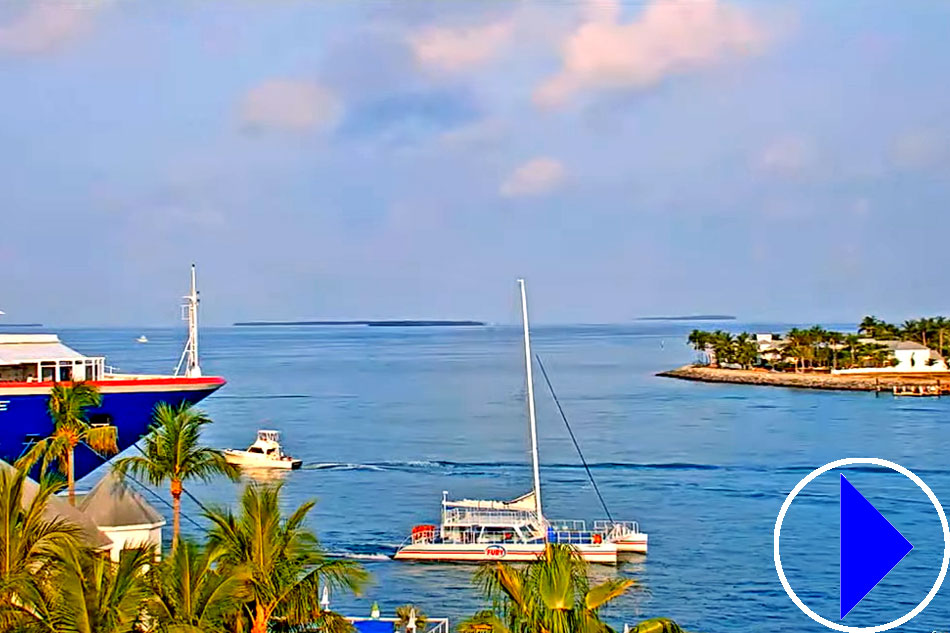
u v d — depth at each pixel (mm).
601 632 29500
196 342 81938
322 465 134000
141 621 32438
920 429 164125
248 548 34250
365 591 74938
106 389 73812
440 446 152125
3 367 72562
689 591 75312
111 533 49969
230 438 162125
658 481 119312
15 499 33094
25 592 30328
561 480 121625
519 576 30875
